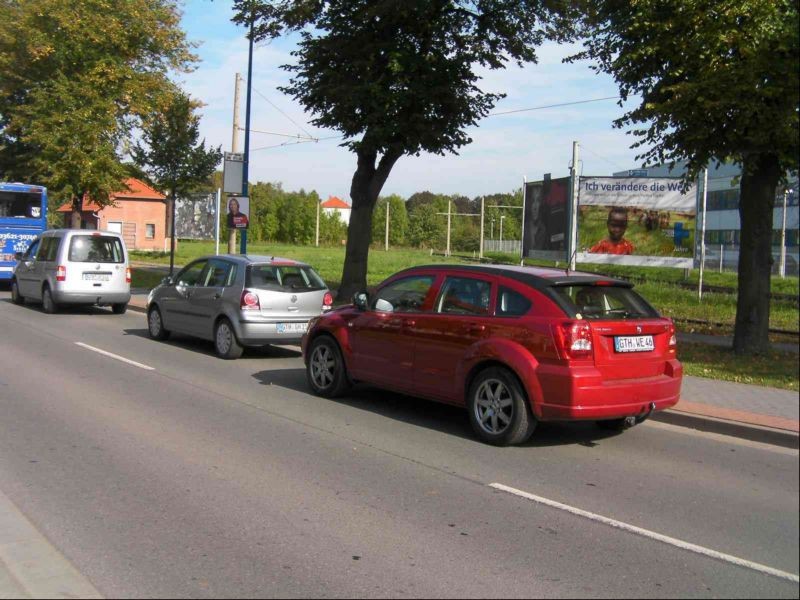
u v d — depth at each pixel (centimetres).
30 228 2527
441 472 646
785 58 1041
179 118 2484
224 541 483
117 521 513
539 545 489
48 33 2777
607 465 684
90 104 2822
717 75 1074
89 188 2927
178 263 4100
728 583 437
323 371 949
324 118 1856
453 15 1855
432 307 820
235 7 1922
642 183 2270
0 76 2914
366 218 1966
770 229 1245
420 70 1775
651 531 519
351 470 643
